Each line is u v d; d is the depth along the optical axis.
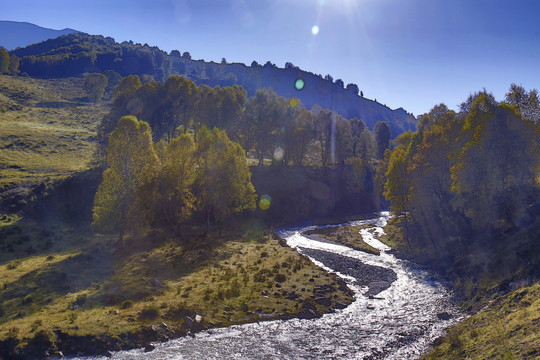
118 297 28.39
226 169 55.56
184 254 43.69
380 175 113.88
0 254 38.41
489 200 40.31
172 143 51.47
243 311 28.31
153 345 22.44
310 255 51.25
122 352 21.77
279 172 97.75
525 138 38.25
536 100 41.75
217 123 92.50
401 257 49.78
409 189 56.00
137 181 43.06
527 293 23.86
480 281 32.69
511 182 42.75
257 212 83.31
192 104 90.56
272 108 95.38
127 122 43.28
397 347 22.78
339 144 112.75
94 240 47.72
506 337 18.19
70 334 22.22
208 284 33.16
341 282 36.88
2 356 20.22
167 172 50.03
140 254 42.34
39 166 68.38
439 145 52.44
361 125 151.62
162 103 82.62
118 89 101.69
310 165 113.62
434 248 48.91
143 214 44.28
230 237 57.31
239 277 35.84
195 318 26.02
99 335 22.55
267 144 95.44
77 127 109.06
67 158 77.62
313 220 89.75
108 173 42.34
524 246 32.91
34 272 33.25
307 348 22.81
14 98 129.88
